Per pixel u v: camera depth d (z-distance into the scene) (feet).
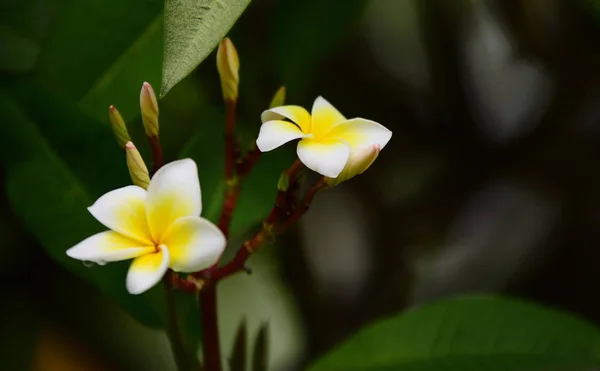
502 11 4.17
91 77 3.53
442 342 3.63
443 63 4.51
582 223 4.69
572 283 4.69
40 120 3.53
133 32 3.52
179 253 3.02
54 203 3.52
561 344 3.61
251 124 3.94
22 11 3.70
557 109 4.47
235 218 3.65
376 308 4.67
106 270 3.51
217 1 2.96
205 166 3.66
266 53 3.91
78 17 3.51
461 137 4.65
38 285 4.10
